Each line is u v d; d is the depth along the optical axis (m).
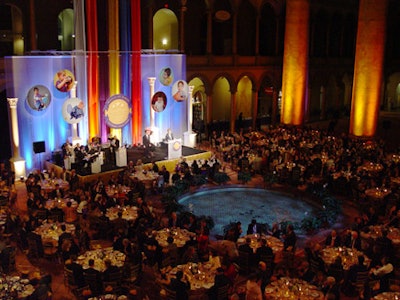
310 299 11.23
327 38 42.34
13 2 24.77
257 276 12.43
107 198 17.67
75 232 14.61
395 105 48.88
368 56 27.78
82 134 26.28
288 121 32.69
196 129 32.47
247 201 20.94
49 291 11.62
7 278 11.70
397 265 13.86
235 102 37.22
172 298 11.44
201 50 35.66
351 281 12.43
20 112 23.67
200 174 22.73
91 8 25.58
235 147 26.89
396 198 18.09
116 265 12.65
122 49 27.67
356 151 25.73
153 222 15.95
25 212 18.72
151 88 28.20
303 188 22.00
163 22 34.44
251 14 38.19
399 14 46.38
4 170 21.20
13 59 23.06
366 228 15.15
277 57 37.88
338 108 45.22
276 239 14.78
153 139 28.44
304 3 31.08
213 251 15.14
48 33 26.98
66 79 24.12
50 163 24.00
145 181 21.00
